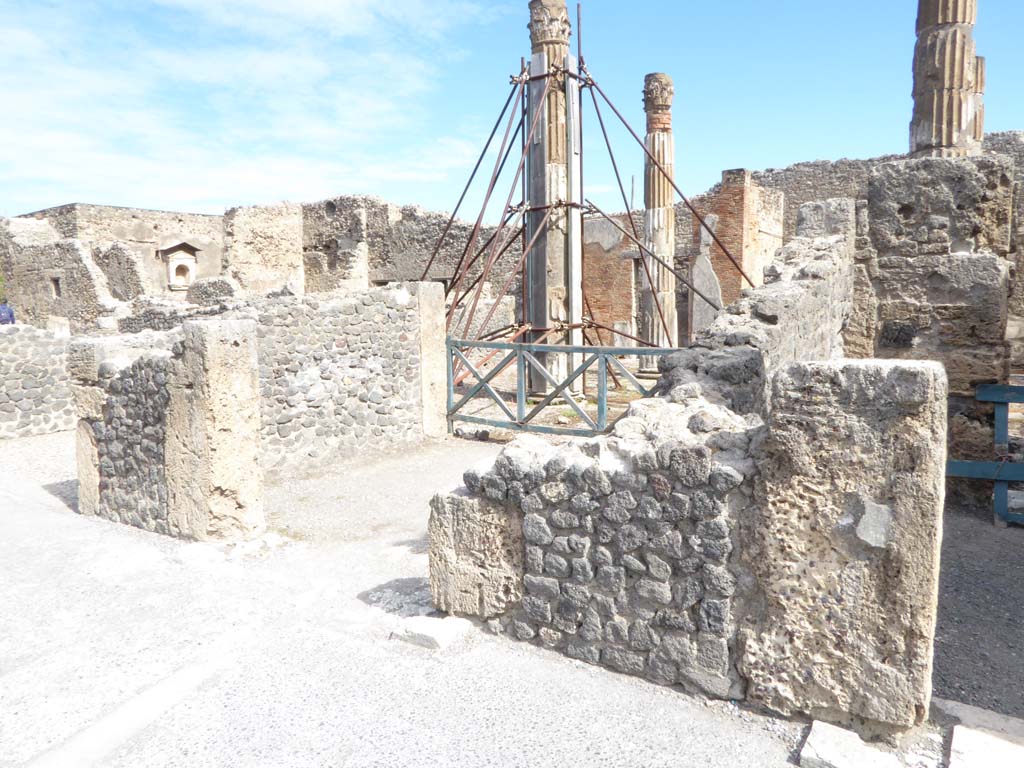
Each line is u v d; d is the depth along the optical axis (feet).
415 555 17.58
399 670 11.68
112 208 82.43
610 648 11.41
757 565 9.97
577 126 39.29
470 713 10.41
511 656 12.00
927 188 21.49
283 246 77.05
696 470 10.23
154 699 10.98
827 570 9.45
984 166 20.76
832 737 9.27
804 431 9.39
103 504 21.06
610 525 11.19
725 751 9.39
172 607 14.46
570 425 33.73
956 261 21.12
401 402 30.83
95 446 21.09
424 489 24.20
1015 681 11.16
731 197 55.88
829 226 22.77
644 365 51.31
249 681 11.46
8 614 14.26
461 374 33.09
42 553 17.80
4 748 9.95
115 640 13.06
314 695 11.02
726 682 10.34
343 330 28.32
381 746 9.71
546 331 39.19
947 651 12.16
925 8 23.93
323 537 19.15
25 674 11.93
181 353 17.92
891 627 9.10
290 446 26.76
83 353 20.85
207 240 90.48
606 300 68.39
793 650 9.78
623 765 9.19
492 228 65.05
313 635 13.06
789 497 9.61
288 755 9.57
